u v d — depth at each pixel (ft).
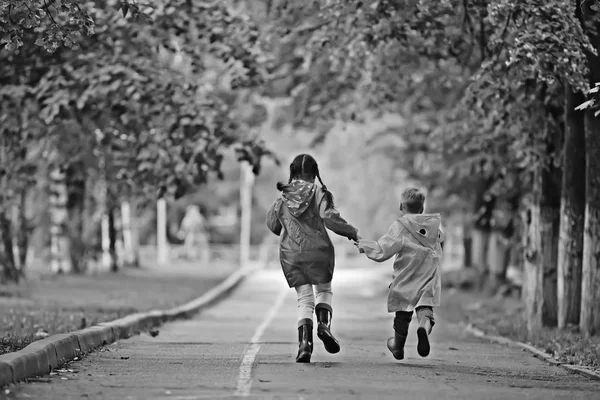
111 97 161.58
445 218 303.48
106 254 393.50
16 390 73.51
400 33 148.56
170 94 161.79
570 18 116.78
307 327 93.35
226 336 140.05
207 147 162.20
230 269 424.87
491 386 81.61
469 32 154.40
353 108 211.41
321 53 171.63
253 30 163.94
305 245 92.27
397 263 93.35
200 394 72.90
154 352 107.76
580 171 146.00
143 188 185.88
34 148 230.89
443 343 139.64
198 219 536.83
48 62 160.04
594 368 97.40
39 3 104.94
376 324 186.09
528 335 142.00
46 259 309.42
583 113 143.54
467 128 179.01
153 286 271.08
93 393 73.05
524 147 153.99
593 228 134.51
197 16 161.99
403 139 279.69
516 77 132.05
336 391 74.74
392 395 73.51
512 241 238.48
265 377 82.94
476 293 283.59
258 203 629.51
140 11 126.93
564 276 148.56
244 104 215.72
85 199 311.47
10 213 252.83
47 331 119.44
